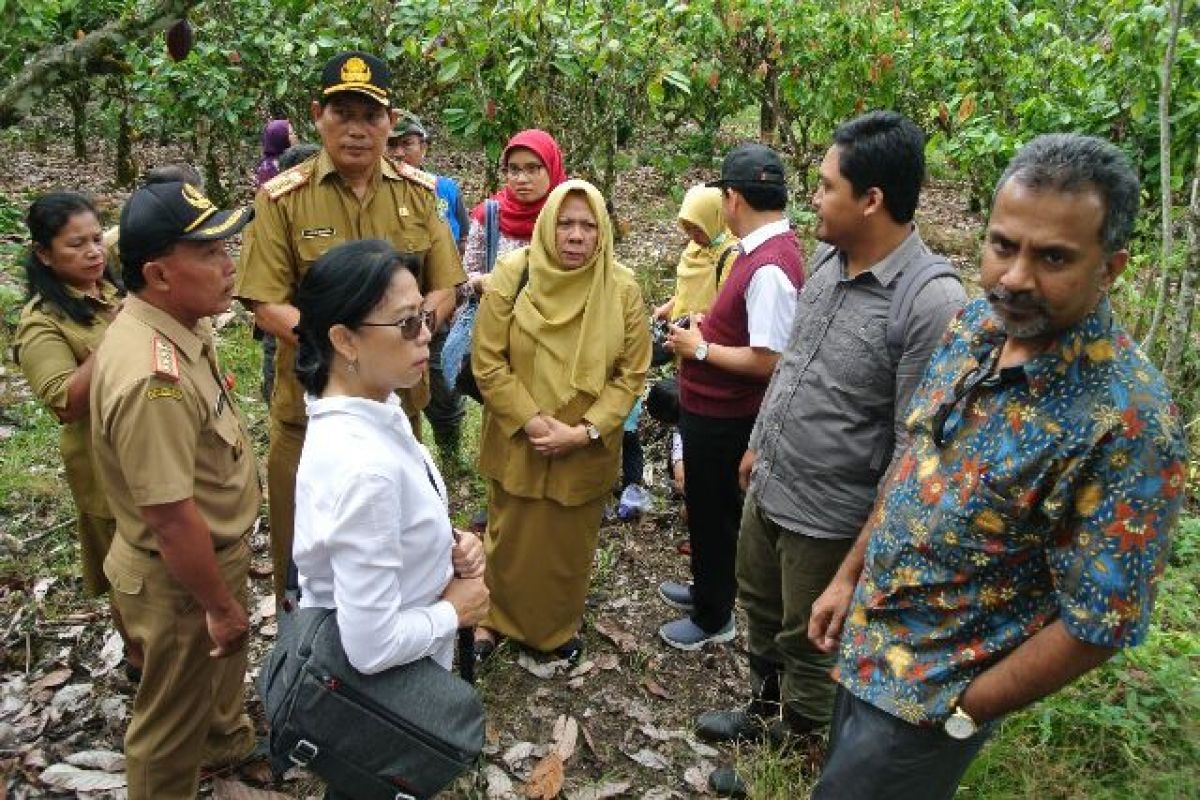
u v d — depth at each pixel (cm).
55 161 1046
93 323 256
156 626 210
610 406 289
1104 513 135
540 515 294
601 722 289
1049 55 590
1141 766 231
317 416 165
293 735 166
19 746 264
